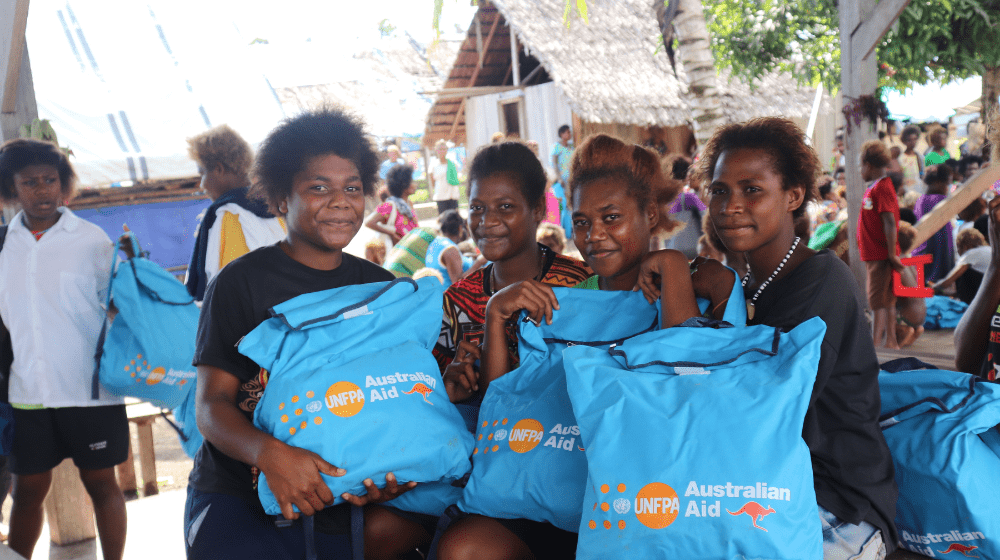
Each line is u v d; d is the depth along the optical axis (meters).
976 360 2.44
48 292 3.24
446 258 6.09
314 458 1.75
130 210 11.75
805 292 1.90
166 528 3.80
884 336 5.80
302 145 2.09
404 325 2.00
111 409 3.39
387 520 2.04
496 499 1.84
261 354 1.87
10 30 3.58
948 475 1.91
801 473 1.53
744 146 2.01
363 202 2.16
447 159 15.30
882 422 2.06
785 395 1.60
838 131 13.59
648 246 2.29
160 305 3.26
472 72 18.28
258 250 2.18
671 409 1.63
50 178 3.27
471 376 2.25
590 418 1.68
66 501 3.82
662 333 1.83
